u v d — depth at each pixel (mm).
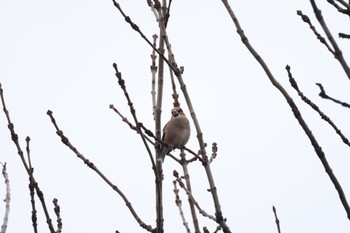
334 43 7152
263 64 7617
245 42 7770
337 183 7191
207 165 8672
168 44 9664
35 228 8148
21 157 8445
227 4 8055
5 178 8320
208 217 8898
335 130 7484
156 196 9312
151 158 9258
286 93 7441
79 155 9758
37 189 8289
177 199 10172
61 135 9750
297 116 7359
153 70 11383
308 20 8445
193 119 8969
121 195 9680
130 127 10320
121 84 8992
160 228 9156
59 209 9031
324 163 7270
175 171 10578
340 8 7488
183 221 9828
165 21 10758
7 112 8633
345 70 7051
